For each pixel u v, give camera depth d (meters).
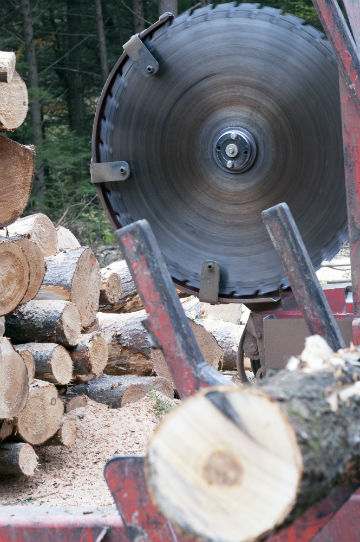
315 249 4.46
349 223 3.45
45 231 6.61
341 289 5.02
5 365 4.77
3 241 4.95
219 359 7.24
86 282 6.26
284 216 2.68
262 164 4.46
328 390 1.92
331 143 4.34
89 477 5.07
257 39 4.39
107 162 4.67
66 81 25.78
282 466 1.65
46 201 18.47
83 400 6.17
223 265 4.57
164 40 4.55
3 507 2.88
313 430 1.78
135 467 2.39
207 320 7.95
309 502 1.77
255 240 4.52
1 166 5.07
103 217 16.72
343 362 2.11
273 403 1.67
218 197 4.55
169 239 4.66
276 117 4.40
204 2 16.92
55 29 26.02
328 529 2.45
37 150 18.08
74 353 5.88
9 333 5.58
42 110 24.50
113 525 2.65
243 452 1.68
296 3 18.52
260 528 1.63
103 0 26.36
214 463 1.69
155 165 4.65
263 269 4.51
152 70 4.55
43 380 5.39
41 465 5.30
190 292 4.64
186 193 4.62
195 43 4.49
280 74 4.36
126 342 6.77
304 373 2.05
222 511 1.67
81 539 2.67
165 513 1.70
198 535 1.67
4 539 2.71
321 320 2.63
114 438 5.71
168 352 2.38
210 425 1.71
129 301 7.89
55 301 5.71
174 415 1.74
